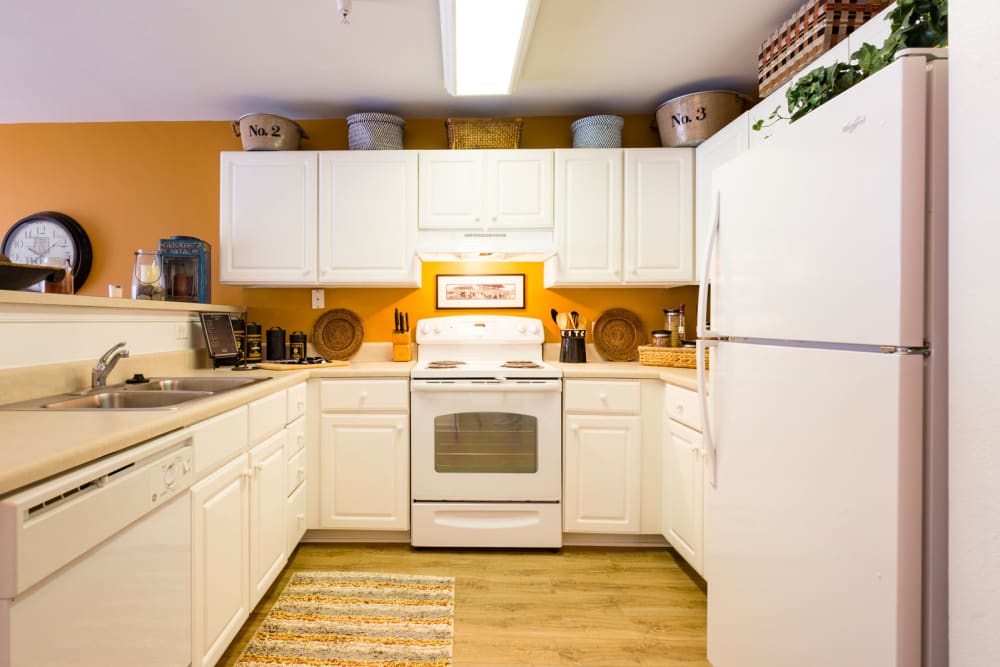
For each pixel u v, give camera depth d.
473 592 1.99
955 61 0.76
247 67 2.30
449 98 2.64
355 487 2.34
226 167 2.56
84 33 2.01
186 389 1.92
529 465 2.36
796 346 1.08
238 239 2.57
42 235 2.86
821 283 0.99
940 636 0.82
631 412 2.34
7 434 0.98
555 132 2.89
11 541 0.73
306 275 2.57
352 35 2.04
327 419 2.35
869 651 0.89
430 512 2.34
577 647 1.67
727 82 2.49
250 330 2.72
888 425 0.85
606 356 2.93
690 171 2.60
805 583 1.05
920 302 0.82
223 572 1.46
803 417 1.06
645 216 2.61
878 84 0.86
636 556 2.32
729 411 1.36
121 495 0.98
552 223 2.62
